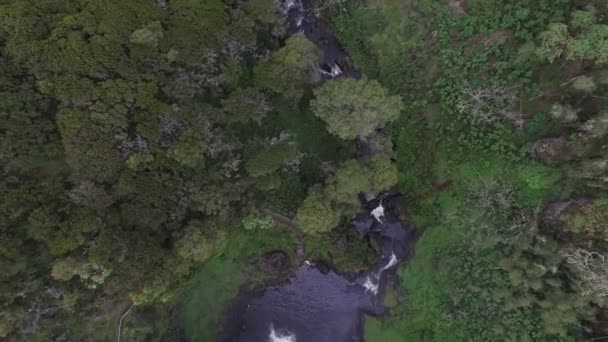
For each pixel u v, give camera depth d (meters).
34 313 33.19
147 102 33.75
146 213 34.16
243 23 36.88
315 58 38.75
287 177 41.16
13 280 31.69
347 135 36.97
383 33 41.62
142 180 34.06
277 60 37.31
